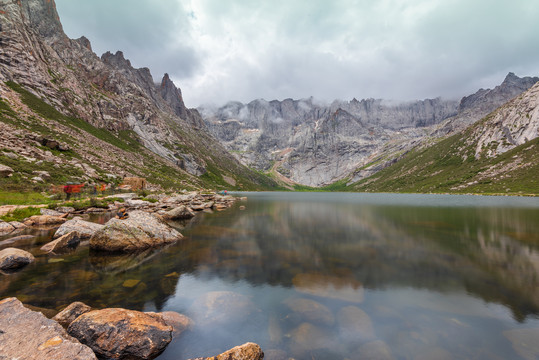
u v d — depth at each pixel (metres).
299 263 12.71
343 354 5.54
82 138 98.75
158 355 5.54
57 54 165.12
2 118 66.62
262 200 85.69
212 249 15.62
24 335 5.09
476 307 7.89
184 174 158.50
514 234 21.42
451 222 29.33
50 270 11.08
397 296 8.73
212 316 7.16
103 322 5.92
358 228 24.86
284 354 5.54
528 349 5.64
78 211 28.83
